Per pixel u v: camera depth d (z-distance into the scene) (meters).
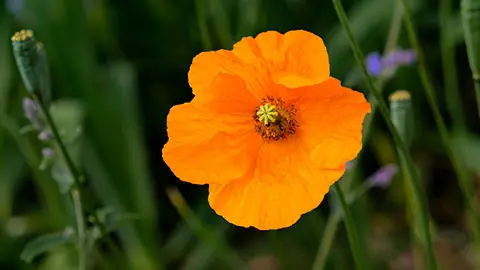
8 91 0.67
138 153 0.66
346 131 0.46
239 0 0.66
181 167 0.46
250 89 0.47
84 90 0.66
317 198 0.46
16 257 0.67
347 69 0.66
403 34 0.67
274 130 0.47
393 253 0.67
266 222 0.46
